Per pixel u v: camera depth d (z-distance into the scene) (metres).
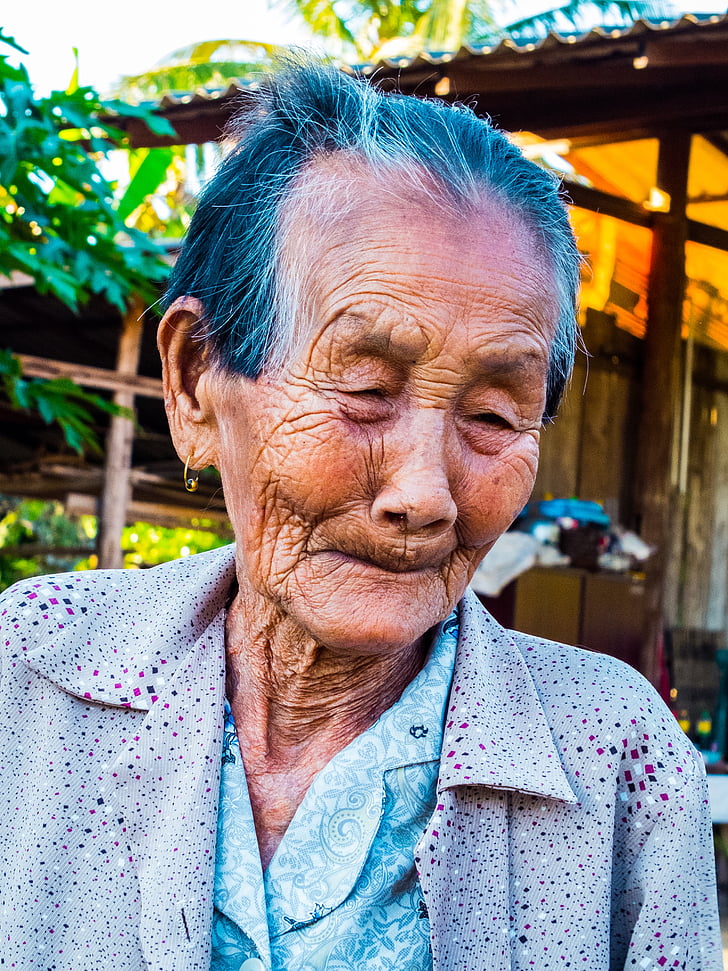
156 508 7.76
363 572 0.86
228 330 0.90
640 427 5.00
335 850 0.91
